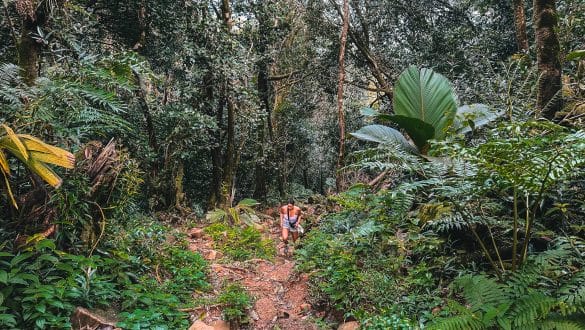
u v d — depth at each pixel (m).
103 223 4.31
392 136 6.25
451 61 10.73
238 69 10.08
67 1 6.89
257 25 12.33
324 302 4.76
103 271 4.33
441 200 4.74
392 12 12.91
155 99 10.38
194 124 9.84
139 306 4.03
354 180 12.06
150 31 9.66
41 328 3.12
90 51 7.92
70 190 4.18
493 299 2.94
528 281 2.99
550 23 5.04
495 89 6.20
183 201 10.84
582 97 5.45
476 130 5.57
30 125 4.20
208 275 5.76
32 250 3.68
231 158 11.88
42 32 5.98
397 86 6.57
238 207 10.69
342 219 6.91
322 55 14.37
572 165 2.72
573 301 2.67
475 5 11.52
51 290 3.37
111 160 4.59
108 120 4.93
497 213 4.37
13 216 3.91
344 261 4.95
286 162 17.19
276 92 15.59
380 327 3.56
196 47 9.64
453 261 4.32
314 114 18.00
